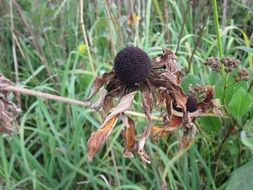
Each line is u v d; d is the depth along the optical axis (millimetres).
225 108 160
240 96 151
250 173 149
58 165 206
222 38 236
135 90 116
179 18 250
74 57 248
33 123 225
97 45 251
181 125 134
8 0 248
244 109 153
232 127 170
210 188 187
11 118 122
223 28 237
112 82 118
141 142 115
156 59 118
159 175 188
